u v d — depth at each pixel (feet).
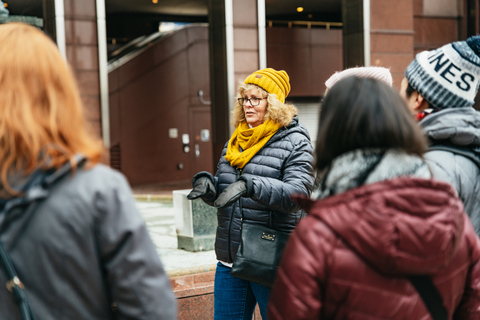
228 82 38.70
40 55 4.06
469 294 4.64
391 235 3.87
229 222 8.54
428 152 5.53
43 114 3.99
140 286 3.87
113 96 50.11
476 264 4.61
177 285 13.28
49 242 3.78
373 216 3.91
